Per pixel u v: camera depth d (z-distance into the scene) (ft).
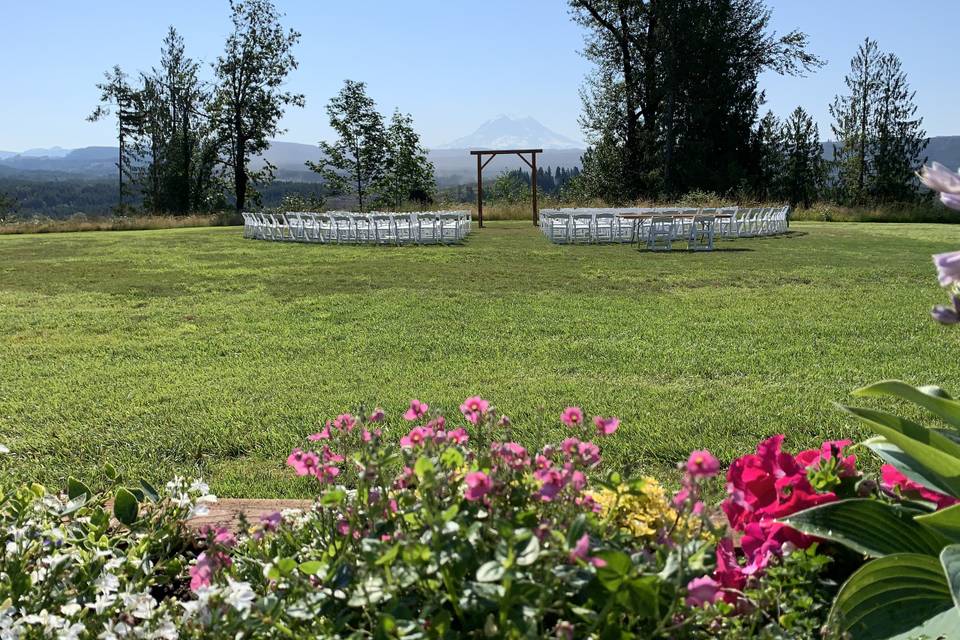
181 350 25.59
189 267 53.06
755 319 29.40
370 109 166.40
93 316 32.99
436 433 6.96
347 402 18.57
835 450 7.94
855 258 52.65
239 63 160.56
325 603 6.06
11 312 34.37
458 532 5.68
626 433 15.51
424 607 5.46
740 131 132.57
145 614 6.39
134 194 173.17
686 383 19.88
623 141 139.85
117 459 15.12
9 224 112.78
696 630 5.86
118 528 9.19
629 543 6.57
